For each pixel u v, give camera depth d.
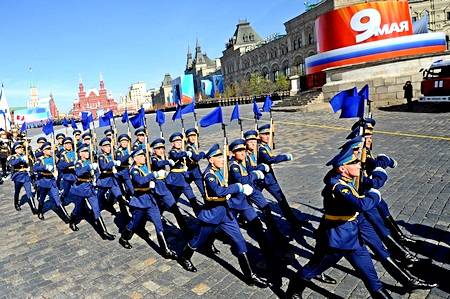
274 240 6.55
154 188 6.89
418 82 24.69
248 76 99.25
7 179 16.97
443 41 28.95
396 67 25.86
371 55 28.64
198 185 8.79
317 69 32.19
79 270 6.36
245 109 38.97
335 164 4.33
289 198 8.79
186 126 28.53
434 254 5.40
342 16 29.20
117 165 9.02
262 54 90.50
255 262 5.96
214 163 5.63
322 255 4.38
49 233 8.53
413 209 7.07
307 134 17.41
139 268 6.19
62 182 10.03
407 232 6.18
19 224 9.51
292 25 76.44
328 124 19.72
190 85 77.94
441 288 4.60
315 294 4.84
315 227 7.00
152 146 8.68
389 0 28.36
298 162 12.36
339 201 4.21
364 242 4.59
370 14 28.34
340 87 27.95
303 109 27.73
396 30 28.28
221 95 88.94
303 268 4.52
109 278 5.95
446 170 9.26
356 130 5.30
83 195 7.85
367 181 4.80
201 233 5.60
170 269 6.04
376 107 25.16
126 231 6.99
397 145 12.80
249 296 5.01
